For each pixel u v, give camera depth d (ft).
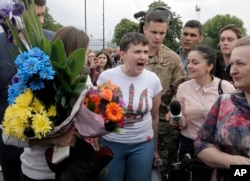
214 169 7.51
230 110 7.03
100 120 7.06
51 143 7.14
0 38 9.63
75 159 7.27
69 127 7.02
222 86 10.85
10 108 6.78
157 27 12.30
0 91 9.62
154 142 11.90
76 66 6.93
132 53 10.29
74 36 7.86
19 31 7.33
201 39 16.37
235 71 6.88
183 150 11.21
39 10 10.60
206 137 7.52
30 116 6.64
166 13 12.60
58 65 6.75
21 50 7.26
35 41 7.17
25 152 7.80
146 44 10.44
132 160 10.64
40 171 7.54
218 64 13.24
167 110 12.91
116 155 10.53
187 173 9.15
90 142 8.47
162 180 12.61
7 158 9.97
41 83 6.66
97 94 7.24
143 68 10.50
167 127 12.83
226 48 12.99
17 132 6.68
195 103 10.90
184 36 16.10
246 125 6.80
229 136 6.93
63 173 7.23
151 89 10.87
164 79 12.70
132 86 10.57
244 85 6.81
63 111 6.98
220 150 7.25
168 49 13.05
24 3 7.52
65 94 6.91
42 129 6.59
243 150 6.83
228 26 13.16
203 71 10.81
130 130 10.46
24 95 6.72
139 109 10.44
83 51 6.92
